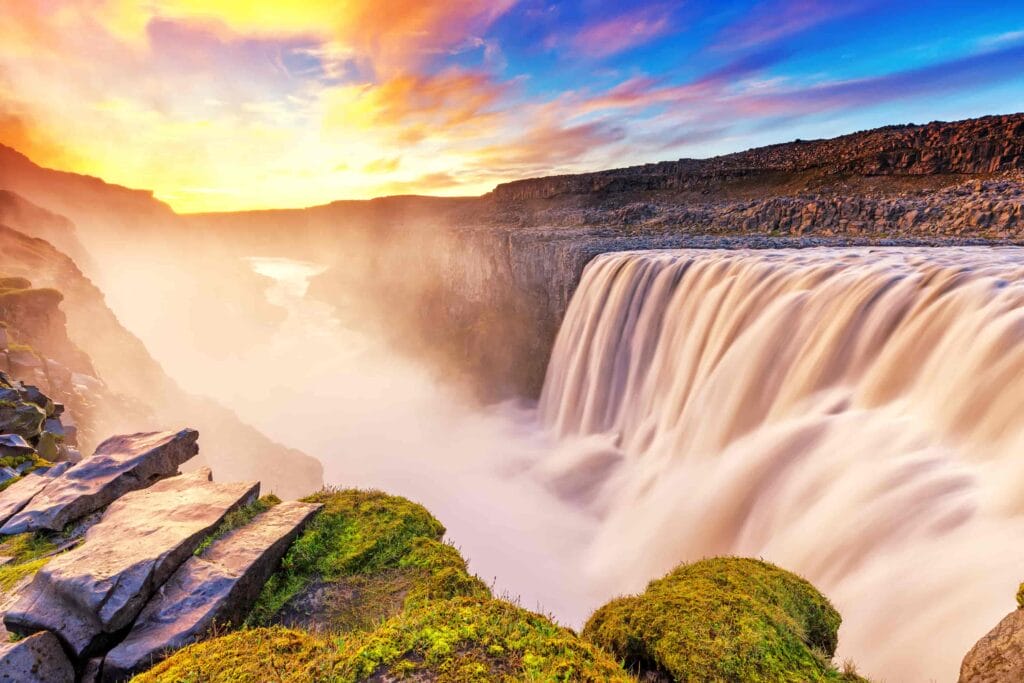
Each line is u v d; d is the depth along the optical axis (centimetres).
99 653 549
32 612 560
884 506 1480
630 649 633
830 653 693
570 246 5181
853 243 4144
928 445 1612
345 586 679
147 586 592
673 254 3894
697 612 649
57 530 764
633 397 3475
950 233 4431
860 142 10006
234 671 464
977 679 567
